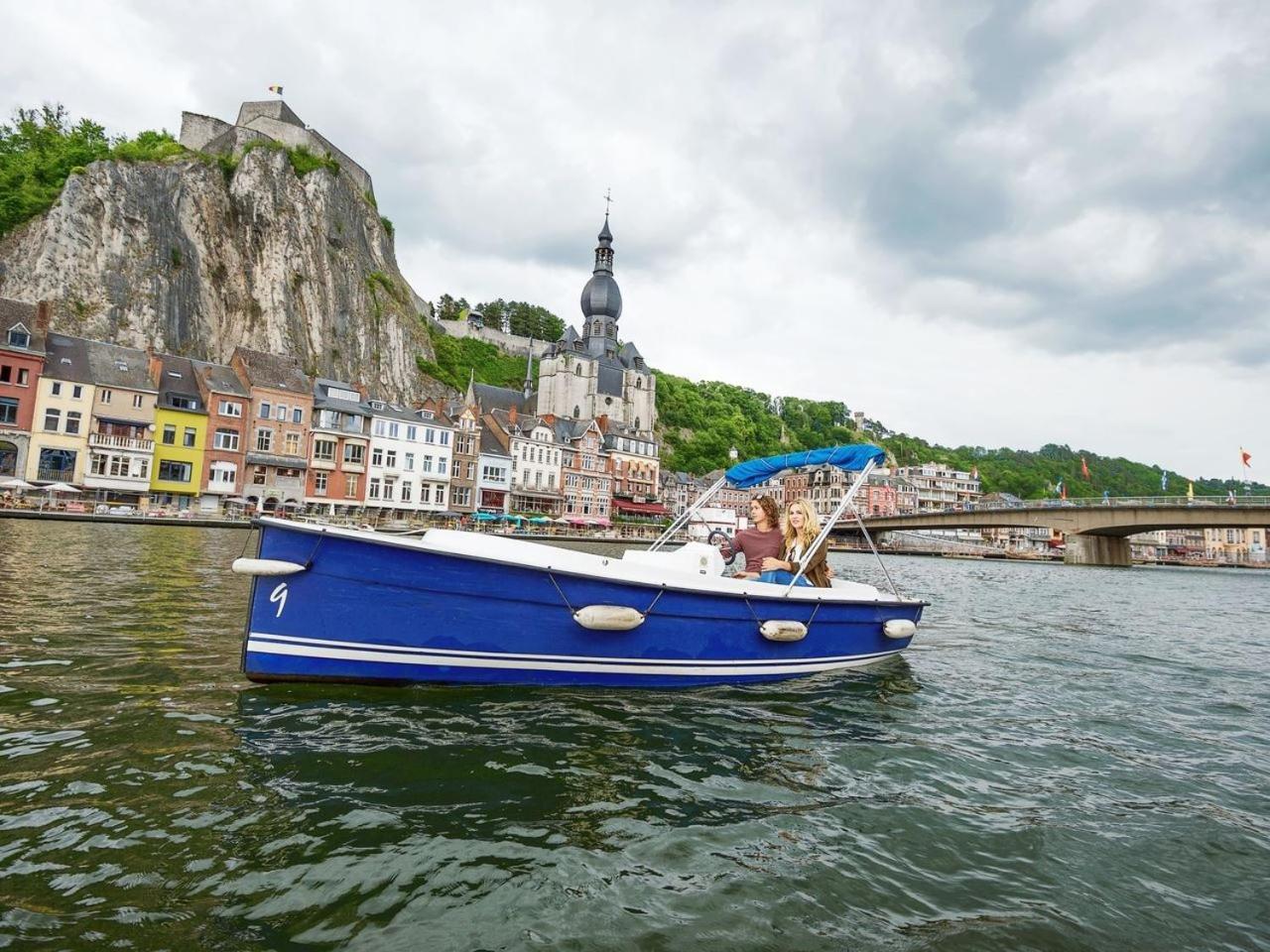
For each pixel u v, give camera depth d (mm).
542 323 142000
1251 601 26281
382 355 90062
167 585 12766
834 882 3436
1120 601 23531
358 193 97750
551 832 3783
